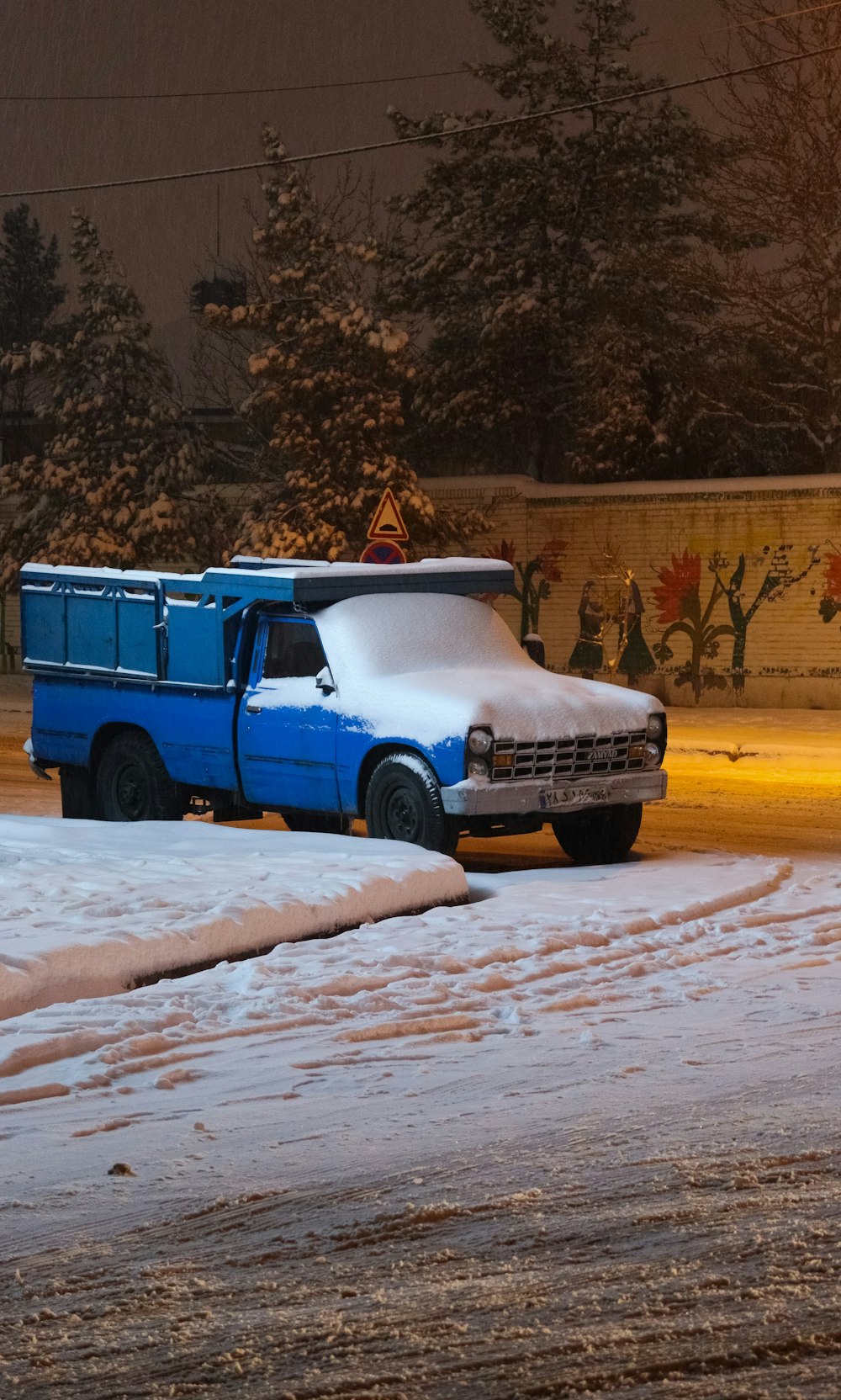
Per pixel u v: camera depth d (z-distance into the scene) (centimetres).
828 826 1517
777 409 3381
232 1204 491
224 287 4359
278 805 1328
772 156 3253
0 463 4256
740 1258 440
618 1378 367
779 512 2833
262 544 2988
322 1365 377
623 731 1269
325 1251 452
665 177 3388
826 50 2283
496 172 3509
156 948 823
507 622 3114
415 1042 704
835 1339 387
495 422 3516
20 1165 534
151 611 1406
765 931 970
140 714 1424
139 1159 540
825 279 3262
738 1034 717
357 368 3059
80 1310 412
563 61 3441
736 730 2467
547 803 1216
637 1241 455
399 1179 514
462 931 935
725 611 2892
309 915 927
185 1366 377
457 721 1194
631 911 1005
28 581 1516
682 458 3428
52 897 952
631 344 3297
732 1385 363
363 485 3011
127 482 3231
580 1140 557
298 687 1310
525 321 3375
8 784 1905
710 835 1461
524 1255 445
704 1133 564
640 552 2967
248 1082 639
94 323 3266
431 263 3478
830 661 2802
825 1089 623
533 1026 735
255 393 3064
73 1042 684
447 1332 394
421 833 1208
